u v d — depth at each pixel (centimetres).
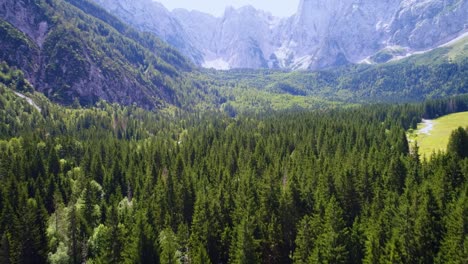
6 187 9412
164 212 8781
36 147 13662
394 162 9156
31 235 7325
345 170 8569
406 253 5928
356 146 12369
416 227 6166
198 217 7494
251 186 8962
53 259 7306
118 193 10138
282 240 7275
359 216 7806
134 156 13300
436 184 7656
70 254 7688
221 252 7188
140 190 10331
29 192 10331
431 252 6028
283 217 7419
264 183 8869
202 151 14138
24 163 11606
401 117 19588
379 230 6366
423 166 9638
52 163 12244
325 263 5828
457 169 8338
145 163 12644
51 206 10419
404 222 6325
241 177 10444
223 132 17750
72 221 7831
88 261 7319
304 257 6481
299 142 14412
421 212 6359
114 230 6969
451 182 8012
